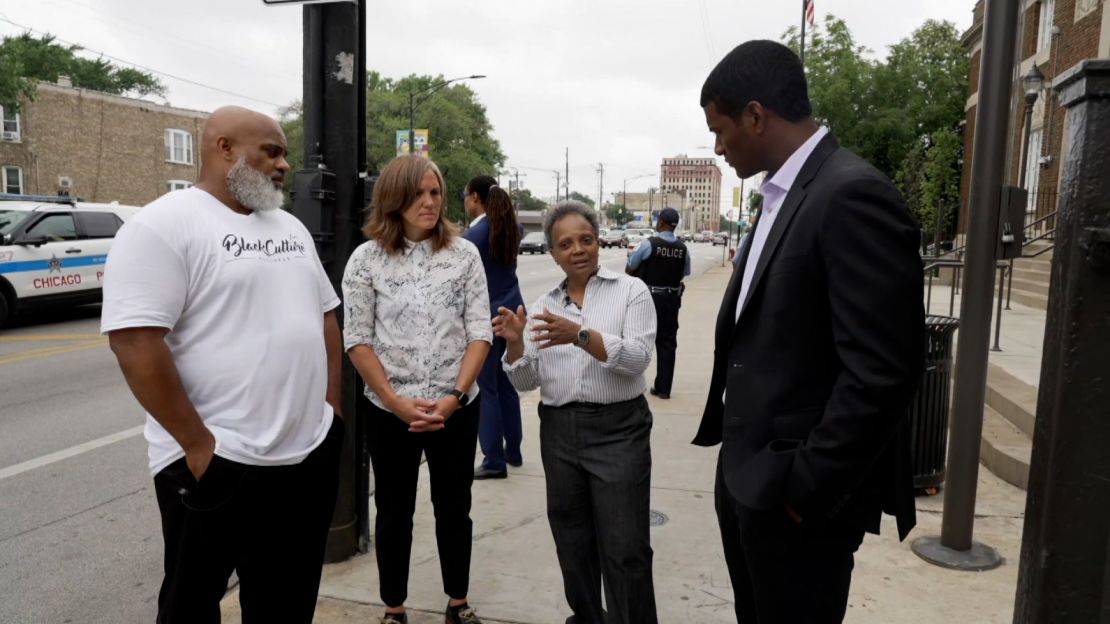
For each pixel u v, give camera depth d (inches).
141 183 1492.4
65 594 134.4
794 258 68.8
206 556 81.0
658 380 272.5
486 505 168.1
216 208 82.4
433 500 116.4
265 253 84.0
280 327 83.7
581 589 106.0
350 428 137.1
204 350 80.0
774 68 72.8
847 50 1123.3
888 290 62.6
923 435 166.7
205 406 80.6
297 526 88.0
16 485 187.8
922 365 63.7
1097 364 50.5
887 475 72.9
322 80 130.3
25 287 438.0
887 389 61.6
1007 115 125.8
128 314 73.5
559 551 106.5
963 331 133.2
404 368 109.7
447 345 111.1
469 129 2154.3
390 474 113.4
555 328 98.0
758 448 71.6
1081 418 51.1
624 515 99.6
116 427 239.6
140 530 161.5
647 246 267.1
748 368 73.0
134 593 135.0
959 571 132.3
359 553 142.5
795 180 72.3
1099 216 49.6
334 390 97.1
